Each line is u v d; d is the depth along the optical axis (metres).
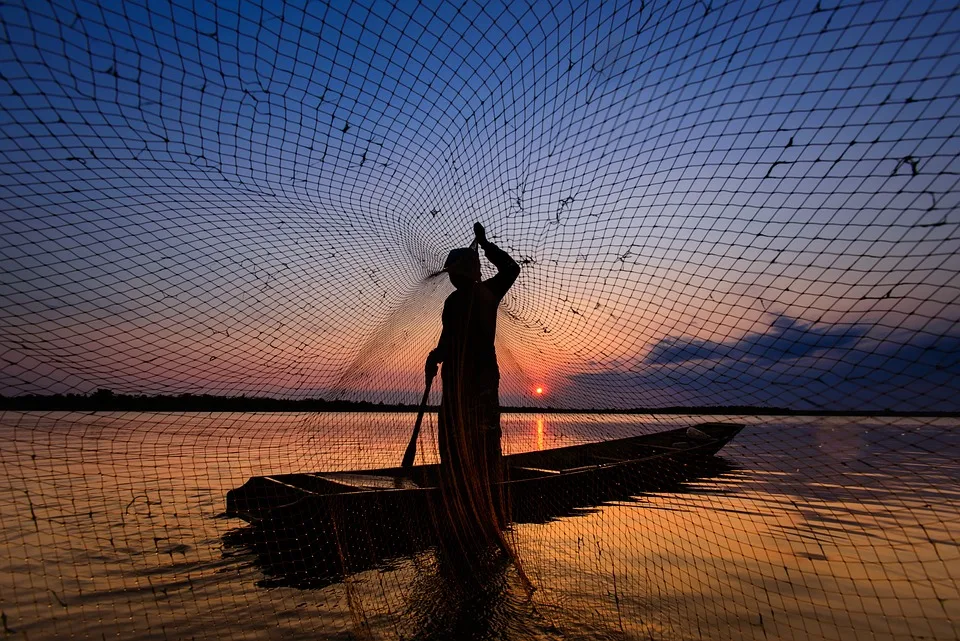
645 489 7.48
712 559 4.69
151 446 6.59
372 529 4.65
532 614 3.56
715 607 3.66
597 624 3.38
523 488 5.84
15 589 3.86
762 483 7.69
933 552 4.79
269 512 4.91
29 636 3.19
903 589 3.99
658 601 3.76
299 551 4.49
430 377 5.38
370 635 3.25
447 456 4.86
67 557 4.50
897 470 6.79
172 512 5.77
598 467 6.73
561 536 5.37
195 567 4.46
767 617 3.51
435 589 3.99
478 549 4.57
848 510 6.04
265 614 3.57
